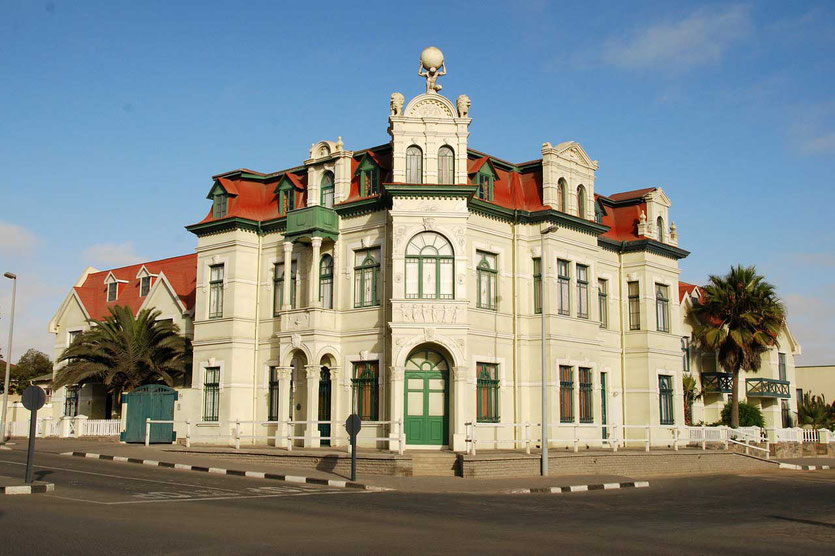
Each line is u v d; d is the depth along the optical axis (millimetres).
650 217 39594
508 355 33125
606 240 38188
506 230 33906
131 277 47406
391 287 31781
